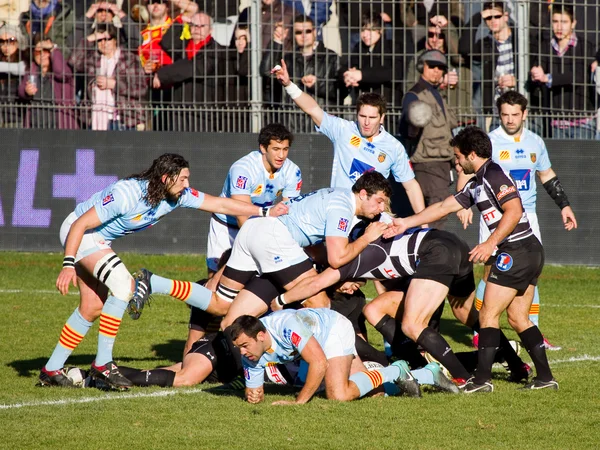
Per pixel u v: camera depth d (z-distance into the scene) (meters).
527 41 41.75
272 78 42.56
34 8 43.94
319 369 20.59
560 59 42.31
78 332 23.08
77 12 43.66
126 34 43.44
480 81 41.59
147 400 21.50
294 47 41.88
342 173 29.52
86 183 44.81
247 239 23.94
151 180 22.62
